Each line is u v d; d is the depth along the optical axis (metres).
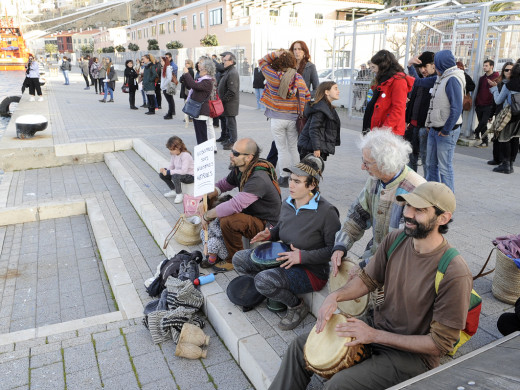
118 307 4.49
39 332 3.68
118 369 3.12
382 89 4.70
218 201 4.43
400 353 2.16
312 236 3.19
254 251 3.39
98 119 13.30
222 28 33.09
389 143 2.63
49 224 7.01
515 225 4.70
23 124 10.04
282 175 6.15
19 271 5.46
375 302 2.71
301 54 6.57
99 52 60.69
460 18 10.75
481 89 9.02
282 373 2.43
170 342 3.42
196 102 7.58
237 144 3.90
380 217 2.79
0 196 7.77
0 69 47.22
